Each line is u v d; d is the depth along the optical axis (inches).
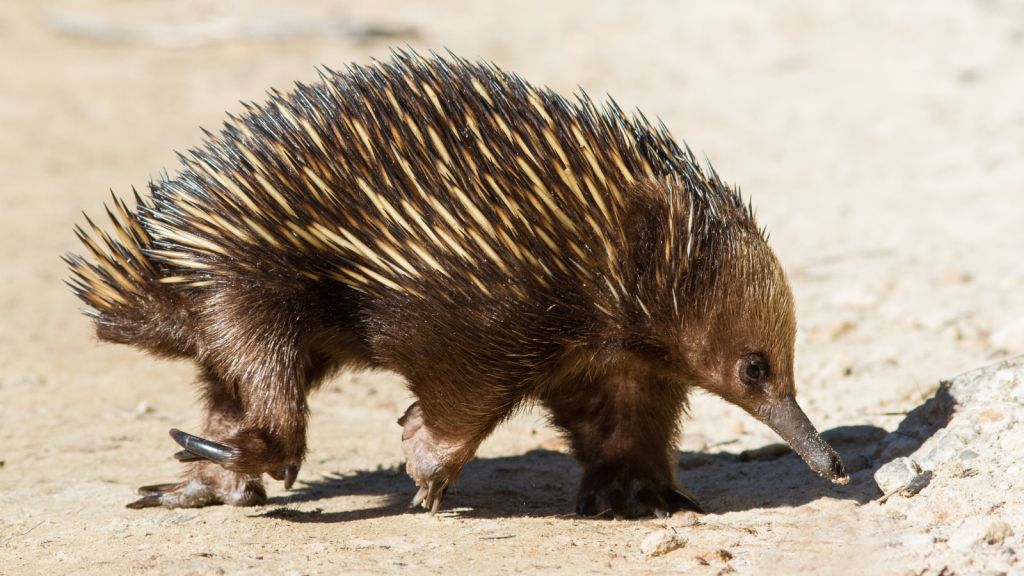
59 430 539.2
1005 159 1014.4
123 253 390.9
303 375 373.7
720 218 335.3
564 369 365.1
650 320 344.2
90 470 471.2
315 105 354.3
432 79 346.9
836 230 885.2
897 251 802.2
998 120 1162.0
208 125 1357.0
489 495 429.7
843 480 336.2
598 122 342.6
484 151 329.4
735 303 334.3
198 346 392.8
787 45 1614.2
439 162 330.6
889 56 1494.8
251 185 353.4
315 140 345.4
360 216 341.4
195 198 366.3
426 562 323.9
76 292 406.3
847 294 687.7
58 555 344.5
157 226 372.2
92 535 374.6
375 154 338.0
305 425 376.2
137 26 1808.6
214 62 1651.1
